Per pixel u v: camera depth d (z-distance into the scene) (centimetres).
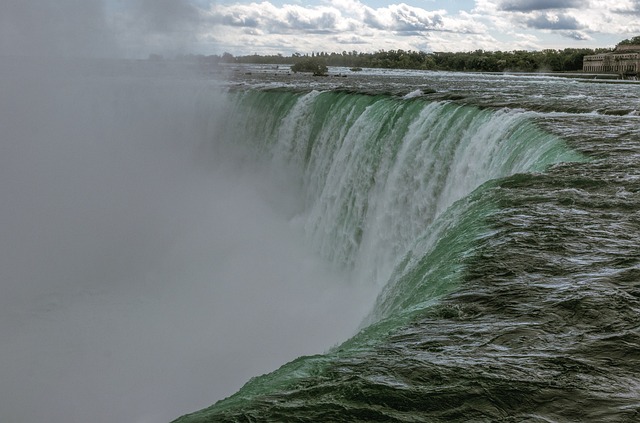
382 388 528
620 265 793
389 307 983
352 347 642
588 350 588
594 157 1391
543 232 918
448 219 1141
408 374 550
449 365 562
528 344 603
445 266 838
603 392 514
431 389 525
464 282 764
